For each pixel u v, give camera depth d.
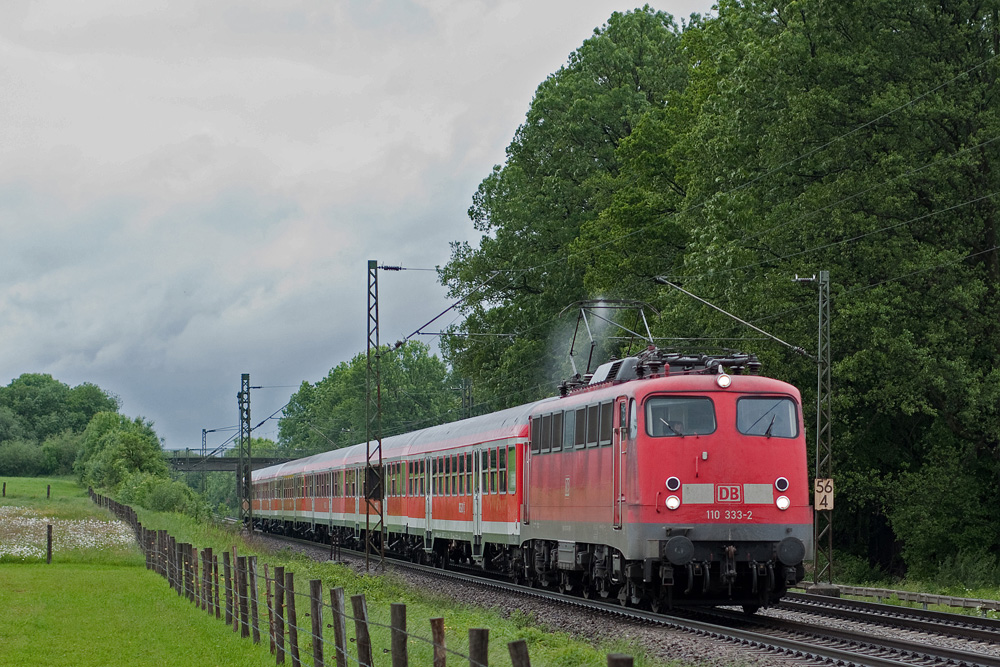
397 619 11.02
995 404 37.72
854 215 38.22
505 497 30.36
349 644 17.48
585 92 63.56
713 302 42.28
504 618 23.03
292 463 68.88
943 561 39.53
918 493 39.22
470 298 67.88
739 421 21.19
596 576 23.45
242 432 76.88
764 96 41.09
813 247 39.88
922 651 16.47
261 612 20.86
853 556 43.97
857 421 42.03
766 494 21.00
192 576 25.47
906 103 37.19
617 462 21.94
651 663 15.93
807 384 41.72
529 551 29.02
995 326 38.25
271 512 72.75
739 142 41.97
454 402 133.88
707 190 46.31
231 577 21.00
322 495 57.12
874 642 17.56
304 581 29.27
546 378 64.06
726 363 22.38
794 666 15.14
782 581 21.17
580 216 63.84
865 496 40.94
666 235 54.75
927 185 37.69
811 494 41.78
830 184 38.91
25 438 187.12
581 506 24.11
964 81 37.59
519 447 29.14
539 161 66.56
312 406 163.38
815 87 38.59
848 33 39.12
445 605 25.36
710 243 42.53
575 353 60.91
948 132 38.00
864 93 39.12
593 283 56.00
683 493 20.78
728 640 17.88
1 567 35.00
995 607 24.89
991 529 39.12
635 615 21.25
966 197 37.78
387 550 47.66
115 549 38.97
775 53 39.88
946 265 37.06
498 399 67.50
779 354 39.84
